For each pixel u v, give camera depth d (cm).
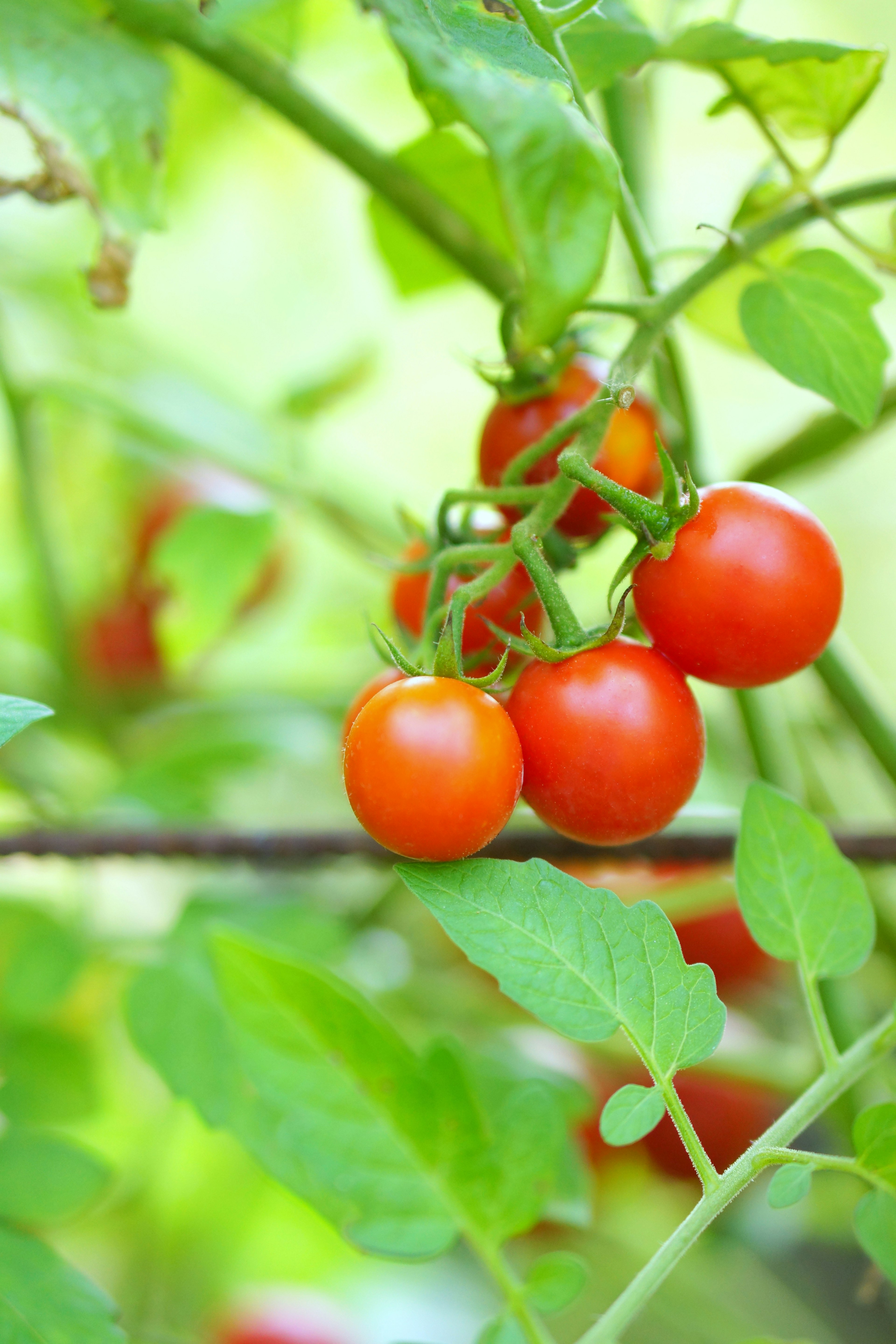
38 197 61
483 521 61
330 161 82
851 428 67
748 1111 74
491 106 55
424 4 56
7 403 80
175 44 64
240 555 75
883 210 79
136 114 61
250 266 103
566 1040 73
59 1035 69
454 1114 60
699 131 90
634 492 59
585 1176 67
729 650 57
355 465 100
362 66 74
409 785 56
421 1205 59
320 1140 60
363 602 94
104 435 90
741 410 101
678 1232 56
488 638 59
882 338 60
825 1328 81
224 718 82
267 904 70
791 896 59
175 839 64
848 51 59
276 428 84
